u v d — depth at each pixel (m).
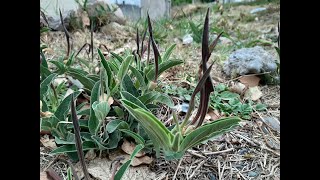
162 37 0.61
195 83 0.38
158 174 0.24
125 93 0.24
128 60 0.26
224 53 0.51
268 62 0.41
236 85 0.38
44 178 0.22
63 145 0.24
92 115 0.24
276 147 0.28
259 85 0.41
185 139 0.20
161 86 0.36
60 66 0.30
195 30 0.58
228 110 0.33
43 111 0.26
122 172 0.19
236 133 0.29
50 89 0.28
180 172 0.24
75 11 0.63
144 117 0.20
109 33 0.64
